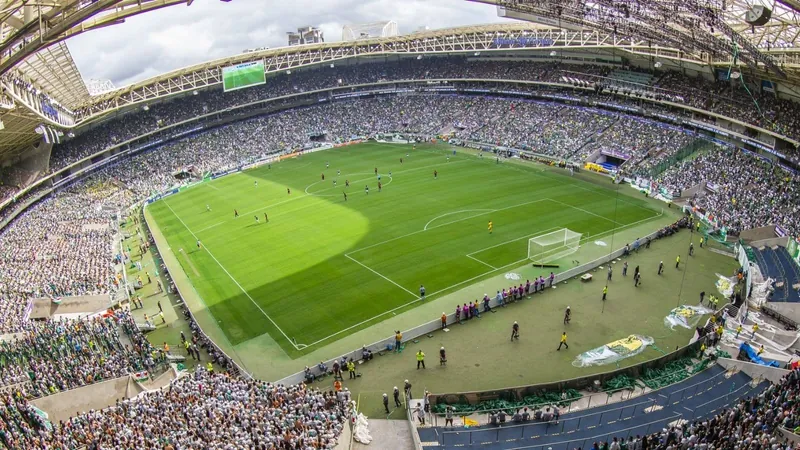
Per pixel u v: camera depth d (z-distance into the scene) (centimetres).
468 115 11381
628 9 4234
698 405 2986
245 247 5959
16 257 5966
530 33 9675
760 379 3147
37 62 5438
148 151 10438
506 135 10194
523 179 7931
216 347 3828
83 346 3841
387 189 7756
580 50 9938
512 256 5206
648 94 8725
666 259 5056
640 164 7875
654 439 2514
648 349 3647
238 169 10031
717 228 5750
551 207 6619
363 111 12544
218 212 7438
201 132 11319
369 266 5156
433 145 10762
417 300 4456
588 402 3072
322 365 3531
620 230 5822
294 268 5253
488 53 11769
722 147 7569
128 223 7506
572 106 10231
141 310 4741
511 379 3394
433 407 3070
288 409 2694
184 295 4906
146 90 9850
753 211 5806
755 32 5038
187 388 2930
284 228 6450
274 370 3638
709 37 4403
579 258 5122
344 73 13062
